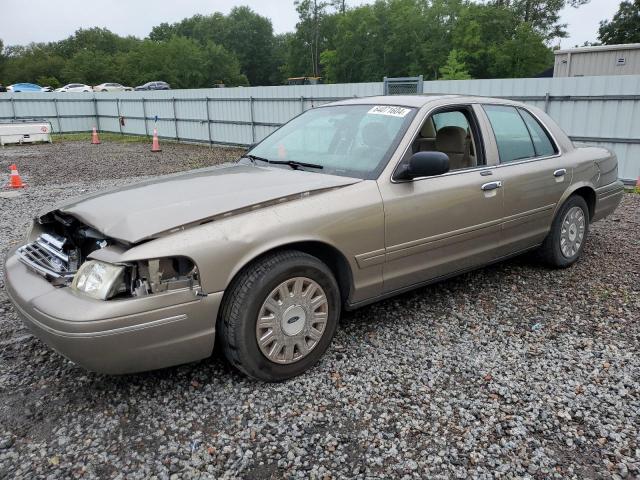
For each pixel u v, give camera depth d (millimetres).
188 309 2742
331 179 3453
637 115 9742
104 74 88250
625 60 19734
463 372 3270
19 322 4035
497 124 4406
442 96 4207
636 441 2639
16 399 3006
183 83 85188
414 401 2963
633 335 3762
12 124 21500
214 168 4082
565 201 4910
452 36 54875
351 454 2547
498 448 2586
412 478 2396
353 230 3297
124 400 2986
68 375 3262
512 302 4352
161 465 2477
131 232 2705
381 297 3672
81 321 2545
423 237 3697
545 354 3494
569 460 2514
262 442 2631
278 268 2977
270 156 4188
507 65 50562
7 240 6395
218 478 2396
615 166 5633
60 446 2609
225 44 110875
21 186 10891
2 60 104062
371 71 61156
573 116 10547
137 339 2641
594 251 5758
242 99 18750
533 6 64500
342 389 3076
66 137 25297
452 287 4684
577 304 4309
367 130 3893
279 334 3059
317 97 16172
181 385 3125
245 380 3166
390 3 60438
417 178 3666
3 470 2443
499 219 4230
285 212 3072
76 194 10016
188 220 2803
